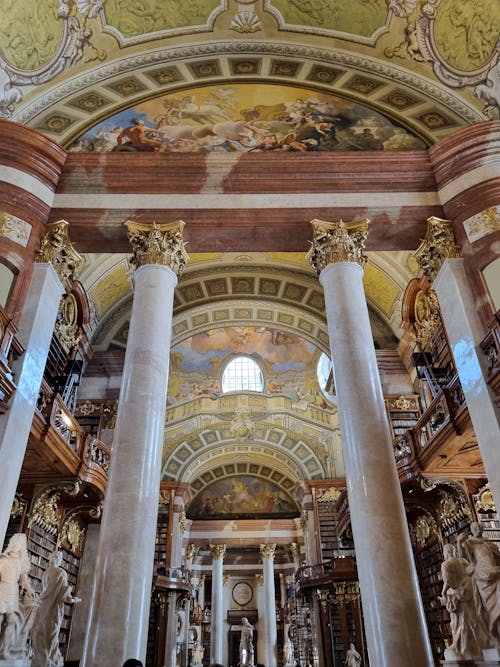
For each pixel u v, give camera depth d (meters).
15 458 7.12
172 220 9.09
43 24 9.23
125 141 10.52
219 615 27.72
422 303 13.23
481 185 8.71
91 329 14.83
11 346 7.45
